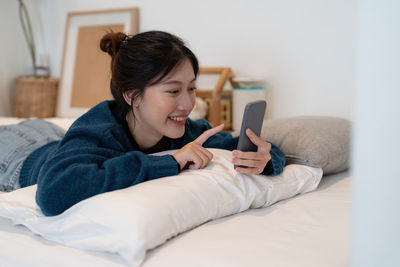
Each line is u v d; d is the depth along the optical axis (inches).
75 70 126.8
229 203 35.4
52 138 58.6
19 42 132.6
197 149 37.5
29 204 34.2
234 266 25.3
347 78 95.0
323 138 52.7
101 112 42.1
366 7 16.9
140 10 118.5
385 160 17.0
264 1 102.0
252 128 37.9
